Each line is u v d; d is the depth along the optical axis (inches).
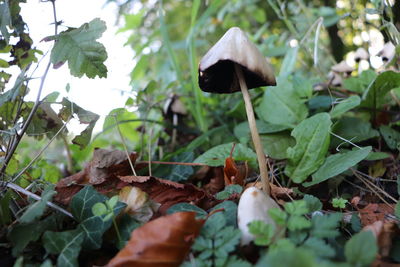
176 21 27.8
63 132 7.6
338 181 8.0
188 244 4.7
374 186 7.6
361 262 3.8
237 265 4.1
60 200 6.5
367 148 7.1
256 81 7.0
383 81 9.0
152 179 7.0
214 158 8.3
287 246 4.1
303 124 7.9
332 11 14.7
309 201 6.2
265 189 6.5
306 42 12.3
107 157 7.9
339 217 4.5
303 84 10.2
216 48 5.9
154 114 14.2
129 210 5.9
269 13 21.9
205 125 11.4
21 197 6.6
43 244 5.1
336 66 11.9
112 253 5.6
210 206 6.7
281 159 8.9
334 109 8.8
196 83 11.2
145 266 4.5
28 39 7.3
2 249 5.5
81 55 6.3
